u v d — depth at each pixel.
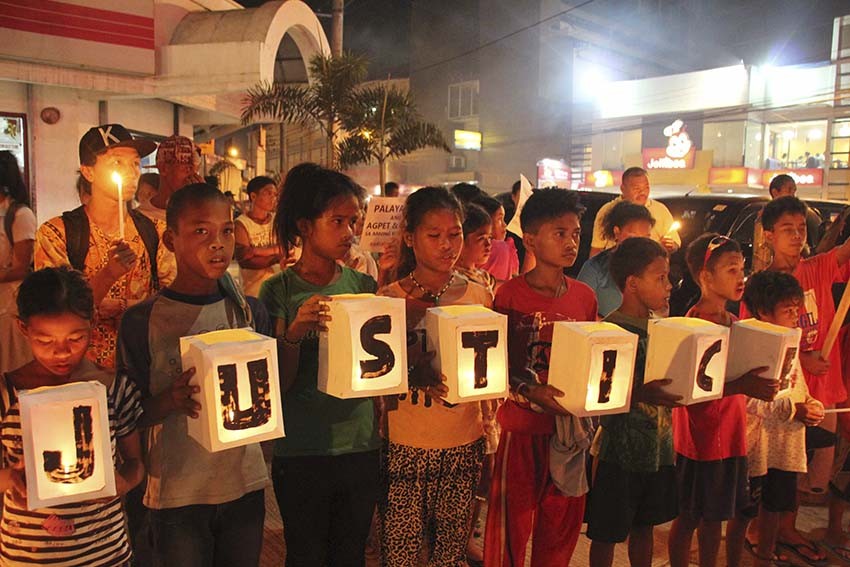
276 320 2.68
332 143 10.32
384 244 4.58
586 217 7.14
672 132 26.33
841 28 24.03
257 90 10.13
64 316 2.02
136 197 5.08
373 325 2.31
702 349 2.60
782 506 3.55
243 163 21.41
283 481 2.64
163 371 2.33
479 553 3.76
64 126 9.91
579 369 2.47
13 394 2.11
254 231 5.44
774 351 2.80
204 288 2.43
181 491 2.32
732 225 6.26
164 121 12.16
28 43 9.02
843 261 4.18
